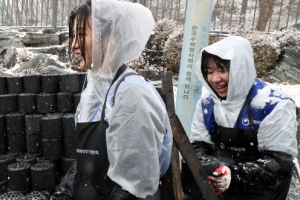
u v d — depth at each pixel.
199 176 1.60
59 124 3.50
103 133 1.30
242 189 1.81
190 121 2.82
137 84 1.28
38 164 3.42
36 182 3.29
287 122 1.82
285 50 7.30
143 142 1.19
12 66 7.24
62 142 3.56
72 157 3.49
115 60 1.37
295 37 7.50
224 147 2.06
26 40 8.75
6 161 3.50
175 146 1.54
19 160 3.51
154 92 1.37
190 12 2.74
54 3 9.90
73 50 1.45
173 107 1.54
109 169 1.27
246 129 1.92
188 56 2.78
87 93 1.43
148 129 1.20
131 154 1.19
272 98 1.88
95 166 1.34
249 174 1.78
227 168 1.75
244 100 1.95
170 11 10.73
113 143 1.22
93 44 1.34
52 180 3.38
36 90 3.80
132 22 1.38
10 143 3.70
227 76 1.95
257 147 1.96
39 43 8.83
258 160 1.86
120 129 1.21
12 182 3.27
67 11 11.92
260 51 7.12
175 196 1.49
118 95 1.27
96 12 1.32
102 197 1.36
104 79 1.39
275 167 1.79
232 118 1.97
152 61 7.61
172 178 1.49
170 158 1.43
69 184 1.67
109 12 1.33
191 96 2.80
